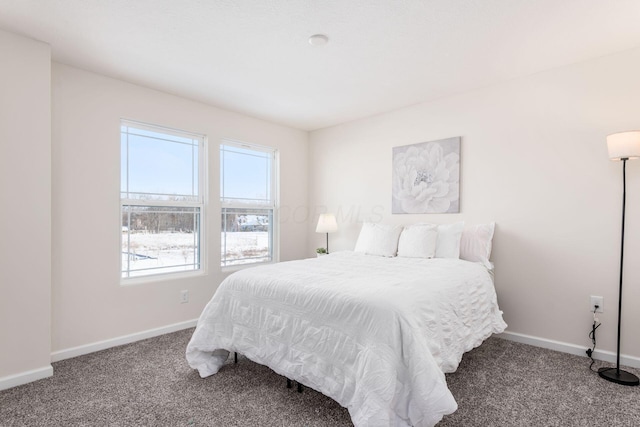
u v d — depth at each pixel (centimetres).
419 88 314
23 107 222
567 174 267
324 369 174
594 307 255
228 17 203
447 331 187
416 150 355
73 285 264
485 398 196
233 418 178
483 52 245
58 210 257
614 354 246
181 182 341
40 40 228
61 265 258
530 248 285
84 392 205
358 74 283
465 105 322
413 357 149
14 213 218
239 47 239
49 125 233
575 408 186
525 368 236
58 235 257
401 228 344
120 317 290
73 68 267
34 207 226
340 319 173
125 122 301
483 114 310
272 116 398
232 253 386
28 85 224
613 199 248
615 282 247
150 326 309
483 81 298
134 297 299
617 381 214
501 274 299
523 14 197
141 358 257
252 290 218
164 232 328
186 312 336
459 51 244
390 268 252
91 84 276
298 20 206
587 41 229
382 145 387
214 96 334
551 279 275
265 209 423
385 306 162
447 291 202
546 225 277
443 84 304
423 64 265
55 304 255
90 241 274
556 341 271
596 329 254
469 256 297
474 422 172
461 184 324
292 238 447
